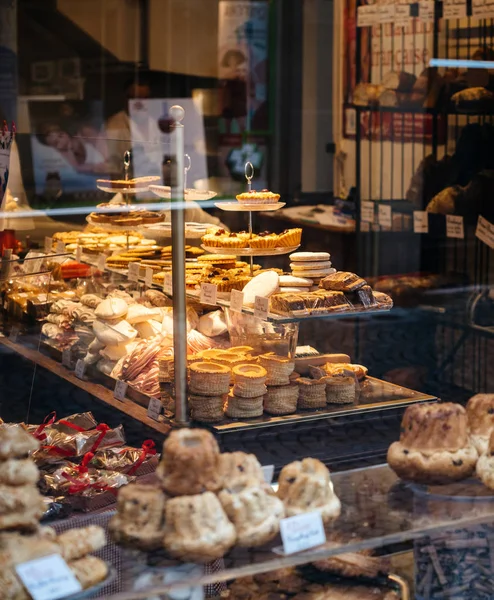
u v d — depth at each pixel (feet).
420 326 14.25
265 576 6.36
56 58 19.81
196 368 8.12
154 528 5.41
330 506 5.85
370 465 6.84
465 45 14.96
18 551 5.01
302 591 6.28
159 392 8.77
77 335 10.31
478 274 14.88
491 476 6.01
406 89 15.98
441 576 6.36
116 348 9.84
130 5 19.72
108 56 19.92
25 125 19.89
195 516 5.33
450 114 15.26
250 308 8.43
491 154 14.52
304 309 8.14
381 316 14.52
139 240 11.14
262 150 19.15
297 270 9.00
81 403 9.37
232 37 19.40
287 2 18.79
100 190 11.77
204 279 9.30
